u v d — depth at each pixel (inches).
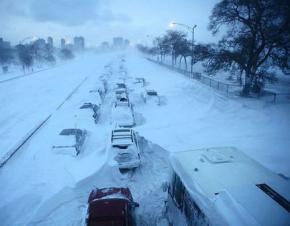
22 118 804.6
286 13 943.7
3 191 379.6
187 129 649.6
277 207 168.6
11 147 557.6
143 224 290.4
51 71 2439.7
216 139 568.7
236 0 1058.1
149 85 1412.4
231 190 190.4
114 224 252.5
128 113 709.9
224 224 163.0
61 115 821.2
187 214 214.5
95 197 307.4
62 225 294.5
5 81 1672.0
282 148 503.8
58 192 361.1
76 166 439.2
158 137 590.2
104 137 597.6
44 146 553.6
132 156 406.6
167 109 877.8
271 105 837.2
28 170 442.9
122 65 2763.3
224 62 1109.7
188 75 1625.2
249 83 1029.2
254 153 482.0
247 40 1042.7
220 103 888.9
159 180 382.3
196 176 219.5
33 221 303.4
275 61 1037.8
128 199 298.5
